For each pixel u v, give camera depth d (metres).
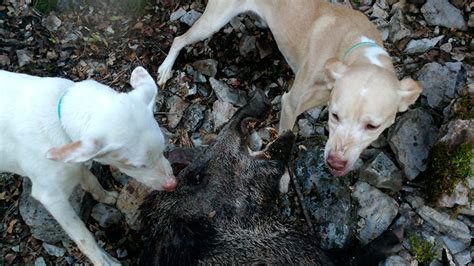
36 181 0.92
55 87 0.88
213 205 0.97
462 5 1.38
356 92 0.94
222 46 1.36
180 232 0.95
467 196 1.06
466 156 1.07
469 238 1.07
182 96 1.28
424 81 1.25
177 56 1.33
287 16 1.18
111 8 1.41
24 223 1.09
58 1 1.39
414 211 1.11
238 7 1.27
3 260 1.06
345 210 1.07
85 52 1.34
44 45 1.33
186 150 1.12
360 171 1.13
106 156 0.83
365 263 1.03
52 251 1.07
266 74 1.33
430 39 1.34
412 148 1.15
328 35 1.12
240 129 1.01
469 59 1.31
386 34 1.37
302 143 1.17
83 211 1.06
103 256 0.99
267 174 1.00
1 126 0.88
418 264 1.06
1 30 1.34
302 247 0.97
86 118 0.81
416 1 1.39
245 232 0.96
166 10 1.43
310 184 1.10
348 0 1.41
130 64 1.33
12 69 1.29
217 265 0.93
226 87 1.28
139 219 1.02
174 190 0.98
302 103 1.12
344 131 0.95
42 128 0.87
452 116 1.13
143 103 0.84
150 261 0.96
